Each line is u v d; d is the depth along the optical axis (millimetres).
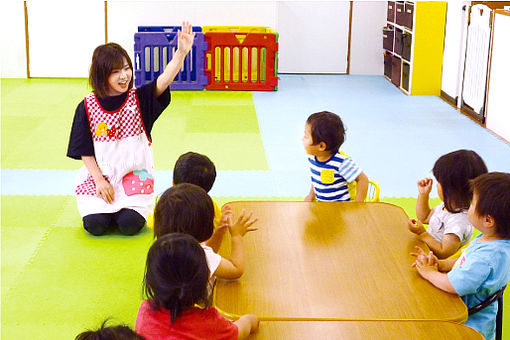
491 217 1889
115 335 1338
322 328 1688
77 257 3447
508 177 1907
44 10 8039
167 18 8219
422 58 7430
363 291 1883
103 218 3660
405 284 1928
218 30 8172
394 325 1704
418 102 7211
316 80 8414
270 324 1706
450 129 6078
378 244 2193
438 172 2293
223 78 7684
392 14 8258
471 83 6488
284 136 5797
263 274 1974
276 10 8320
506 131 5676
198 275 1547
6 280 3180
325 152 2830
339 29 8688
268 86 7691
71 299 3020
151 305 1603
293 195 4352
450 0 7129
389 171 4859
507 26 5598
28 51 8141
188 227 1836
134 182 3705
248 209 2490
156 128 5953
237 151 5328
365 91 7770
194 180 2334
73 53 8188
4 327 2768
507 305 2996
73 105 6836
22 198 4262
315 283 1924
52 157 5145
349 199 2947
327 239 2229
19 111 6520
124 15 8148
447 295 1873
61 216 3994
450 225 2287
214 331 1600
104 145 3572
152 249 1560
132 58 8266
